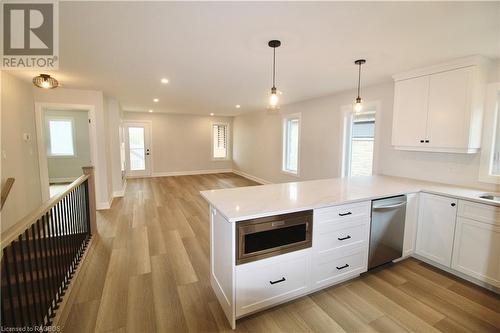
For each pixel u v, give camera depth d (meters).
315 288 2.16
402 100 3.19
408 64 2.83
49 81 3.00
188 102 5.93
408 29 1.97
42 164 4.23
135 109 7.41
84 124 7.24
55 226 2.08
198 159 9.16
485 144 2.69
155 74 3.35
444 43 2.23
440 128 2.80
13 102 3.43
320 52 2.47
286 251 1.96
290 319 1.89
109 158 5.18
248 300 1.84
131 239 3.33
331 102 4.66
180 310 1.98
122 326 1.80
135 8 1.68
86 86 4.13
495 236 2.17
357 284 2.34
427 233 2.70
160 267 2.62
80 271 2.45
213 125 9.31
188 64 2.90
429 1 1.56
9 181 3.06
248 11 1.71
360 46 2.33
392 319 1.89
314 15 1.76
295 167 6.11
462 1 1.56
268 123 6.94
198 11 1.72
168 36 2.13
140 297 2.13
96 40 2.21
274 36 2.13
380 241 2.51
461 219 2.39
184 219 4.14
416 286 2.31
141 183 7.36
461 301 2.09
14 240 1.38
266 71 3.17
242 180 7.89
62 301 1.95
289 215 1.94
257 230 1.82
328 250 2.19
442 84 2.77
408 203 2.69
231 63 2.84
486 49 2.36
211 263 2.27
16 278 1.42
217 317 1.91
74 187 2.49
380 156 3.79
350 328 1.80
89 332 1.74
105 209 4.70
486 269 2.24
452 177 2.98
